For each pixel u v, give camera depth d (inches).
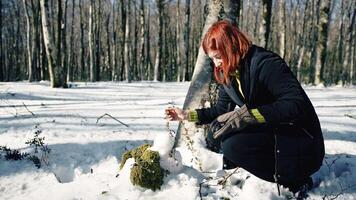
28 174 127.3
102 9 1354.6
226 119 101.5
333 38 1665.8
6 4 1341.0
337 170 128.1
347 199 109.0
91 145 154.9
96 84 580.1
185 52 938.1
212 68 136.0
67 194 109.7
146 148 118.0
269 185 108.4
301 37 1189.1
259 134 104.4
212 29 101.6
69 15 1622.8
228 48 98.6
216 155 125.0
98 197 105.8
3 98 325.4
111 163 139.3
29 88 447.2
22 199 108.8
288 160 102.8
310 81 1069.8
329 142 166.1
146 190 108.3
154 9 1451.8
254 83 99.1
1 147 148.4
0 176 125.2
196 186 110.0
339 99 346.0
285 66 97.5
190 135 133.4
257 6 1325.0
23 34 1529.3
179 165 113.7
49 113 229.0
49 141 159.9
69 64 1323.8
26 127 186.4
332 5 1320.1
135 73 1171.9
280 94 96.4
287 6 1434.5
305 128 102.0
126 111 244.7
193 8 1448.1
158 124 197.2
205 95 136.5
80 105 285.3
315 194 111.2
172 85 615.2
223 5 137.3
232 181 113.0
